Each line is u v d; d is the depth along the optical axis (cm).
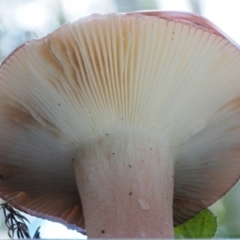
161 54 17
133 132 19
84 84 18
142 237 18
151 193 18
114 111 18
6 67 18
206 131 20
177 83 18
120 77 18
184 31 17
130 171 18
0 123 19
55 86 18
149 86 18
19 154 20
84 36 17
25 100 19
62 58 17
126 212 18
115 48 17
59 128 19
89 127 19
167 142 19
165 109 19
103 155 19
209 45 17
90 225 18
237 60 18
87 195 19
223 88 19
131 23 17
